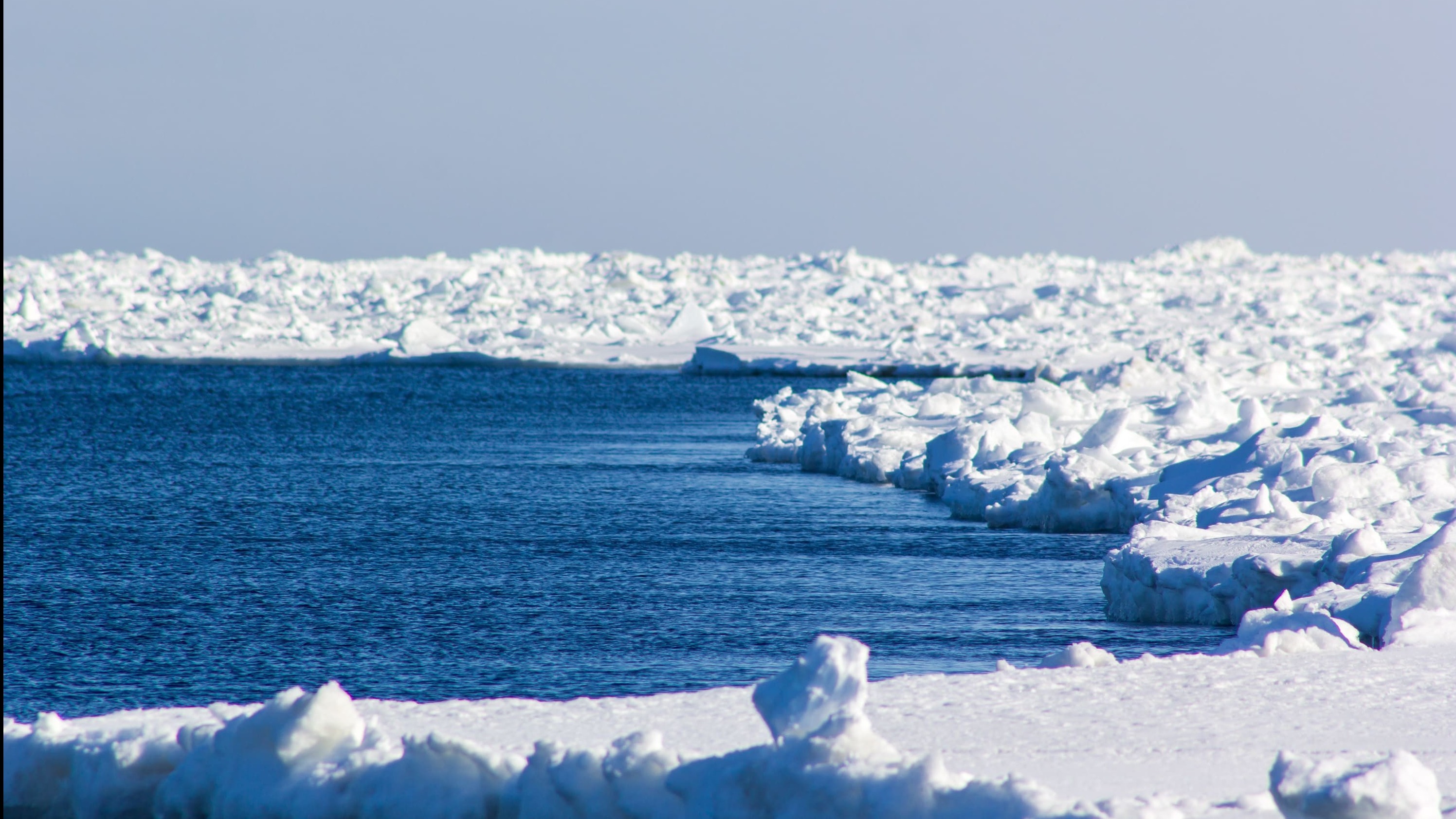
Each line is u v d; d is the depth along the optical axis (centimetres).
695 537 9631
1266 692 3048
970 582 7569
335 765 2317
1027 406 14588
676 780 2066
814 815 1939
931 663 5628
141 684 5700
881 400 17100
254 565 8831
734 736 2731
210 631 6738
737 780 2006
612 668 5819
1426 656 3531
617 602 7300
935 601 7025
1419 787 1759
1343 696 2997
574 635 6506
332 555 9212
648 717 2942
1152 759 2475
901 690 3172
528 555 9050
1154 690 3105
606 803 2119
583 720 2912
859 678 2127
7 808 2502
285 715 2367
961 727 2762
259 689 5600
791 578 7900
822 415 16850
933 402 15912
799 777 1955
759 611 6950
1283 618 4253
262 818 2300
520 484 13338
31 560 9056
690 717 2927
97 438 19300
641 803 2095
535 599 7462
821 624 6556
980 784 1895
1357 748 2538
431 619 6975
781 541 9312
